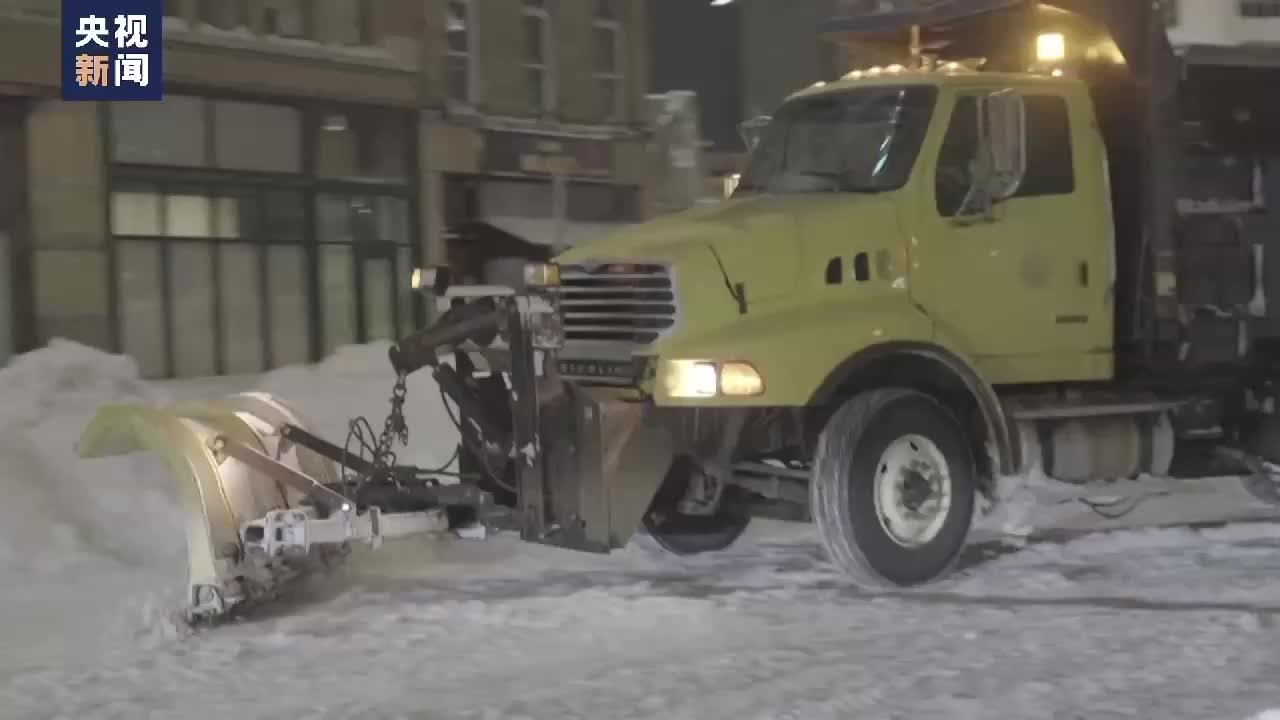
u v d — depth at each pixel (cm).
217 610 1210
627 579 1451
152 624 1221
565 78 4728
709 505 1424
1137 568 1468
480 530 1370
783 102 1578
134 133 3588
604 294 1326
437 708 976
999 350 1470
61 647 1183
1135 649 1104
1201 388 1659
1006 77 1498
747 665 1073
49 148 3425
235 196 3816
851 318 1345
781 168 1524
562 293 1348
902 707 949
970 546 1602
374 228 4156
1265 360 1681
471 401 1402
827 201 1416
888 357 1402
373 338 4150
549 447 1326
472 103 4453
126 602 1321
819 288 1349
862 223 1383
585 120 4791
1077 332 1523
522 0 4600
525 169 4547
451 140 4344
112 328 3541
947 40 1727
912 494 1356
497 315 1342
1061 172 1522
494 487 1409
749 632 1195
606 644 1162
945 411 1381
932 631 1186
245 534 1223
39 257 3416
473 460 1453
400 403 1380
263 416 1406
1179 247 1602
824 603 1308
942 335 1412
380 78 4134
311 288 3991
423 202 4281
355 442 2048
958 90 1464
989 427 1404
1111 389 1591
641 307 1302
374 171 4166
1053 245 1505
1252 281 1658
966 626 1201
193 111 3712
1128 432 1566
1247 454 1692
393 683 1051
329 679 1066
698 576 1466
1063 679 1013
